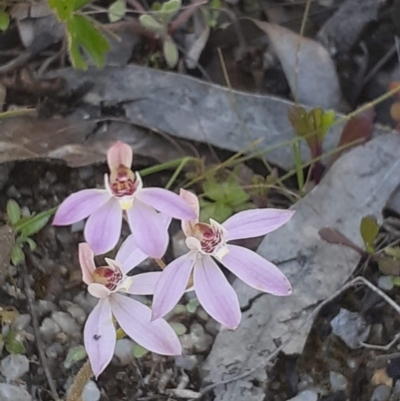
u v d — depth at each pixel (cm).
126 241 20
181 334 27
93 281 19
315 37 32
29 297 27
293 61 31
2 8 30
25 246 28
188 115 29
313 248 27
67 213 18
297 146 29
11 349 26
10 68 30
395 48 32
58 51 30
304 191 29
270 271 19
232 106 30
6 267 26
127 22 31
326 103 31
